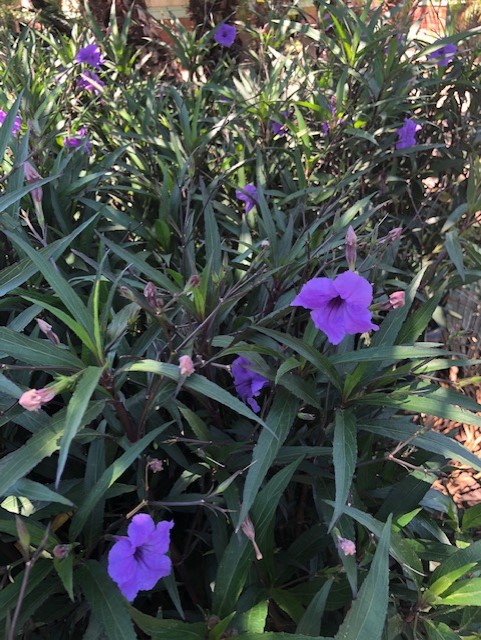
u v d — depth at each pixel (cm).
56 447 28
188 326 37
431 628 33
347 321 31
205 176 70
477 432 79
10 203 37
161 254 55
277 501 33
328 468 41
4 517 32
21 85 74
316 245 47
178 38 100
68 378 26
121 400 32
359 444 42
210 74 106
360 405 40
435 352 34
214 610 31
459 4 88
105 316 31
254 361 35
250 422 41
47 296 39
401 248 78
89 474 33
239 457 38
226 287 46
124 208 64
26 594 30
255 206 56
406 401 36
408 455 45
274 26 94
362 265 42
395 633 33
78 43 92
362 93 71
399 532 37
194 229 55
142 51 115
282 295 45
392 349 34
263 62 83
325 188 58
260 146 70
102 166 60
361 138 68
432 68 85
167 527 28
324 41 73
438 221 81
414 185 84
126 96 77
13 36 104
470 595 32
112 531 36
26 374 38
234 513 33
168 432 39
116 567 26
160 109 76
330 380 35
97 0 110
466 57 85
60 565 27
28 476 39
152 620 29
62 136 68
